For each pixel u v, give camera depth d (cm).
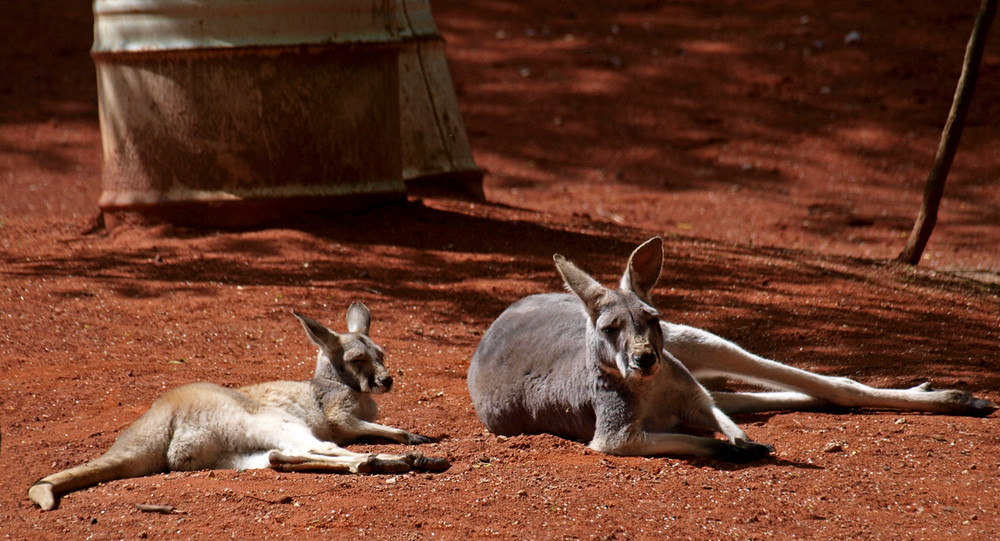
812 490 602
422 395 884
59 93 2550
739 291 1219
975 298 1270
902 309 1165
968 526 547
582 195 2208
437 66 1819
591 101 2677
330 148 1422
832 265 1417
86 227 1562
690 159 2412
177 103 1384
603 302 660
